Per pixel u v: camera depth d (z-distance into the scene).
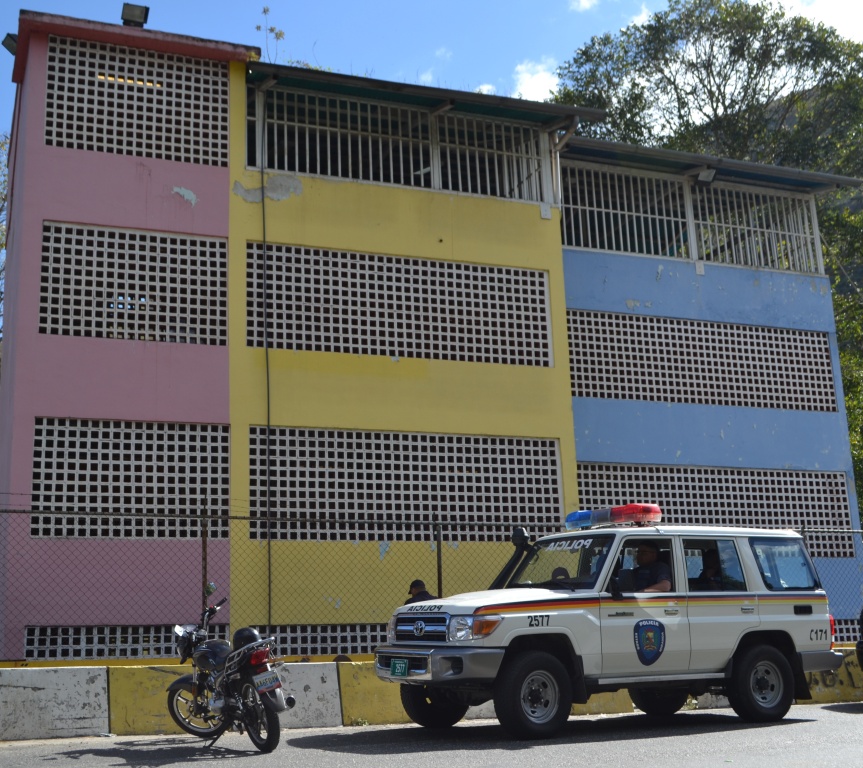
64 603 13.96
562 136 18.61
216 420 15.33
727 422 19.56
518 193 18.42
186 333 15.57
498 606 9.35
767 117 31.25
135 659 12.98
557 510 17.19
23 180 15.22
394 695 11.37
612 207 20.11
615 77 31.11
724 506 19.28
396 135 17.92
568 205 19.53
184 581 14.61
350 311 16.61
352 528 15.80
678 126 30.75
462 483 16.67
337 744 9.32
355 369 16.36
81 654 14.01
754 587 10.75
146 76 16.20
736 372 19.95
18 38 15.86
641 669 9.91
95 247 15.35
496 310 17.59
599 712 12.05
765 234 21.06
